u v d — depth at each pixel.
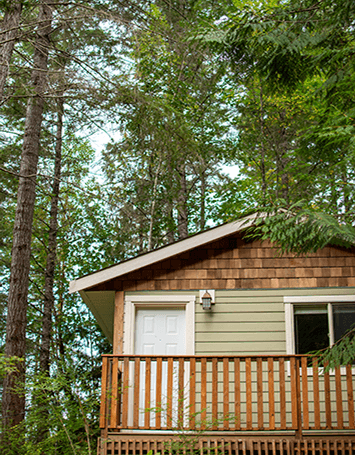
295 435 7.98
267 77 8.49
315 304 9.66
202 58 13.37
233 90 18.70
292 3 8.37
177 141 11.30
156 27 11.08
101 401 8.04
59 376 7.86
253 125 18.56
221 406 9.11
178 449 7.55
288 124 18.30
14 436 8.40
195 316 9.61
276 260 9.85
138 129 11.30
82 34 13.18
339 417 8.00
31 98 11.45
